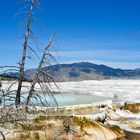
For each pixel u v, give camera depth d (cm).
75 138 1889
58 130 1864
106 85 6119
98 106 2644
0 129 1591
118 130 2250
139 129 2439
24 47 1730
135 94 4178
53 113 2058
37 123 1814
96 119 2273
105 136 2055
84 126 2023
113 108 2934
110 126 2300
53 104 2531
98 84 6450
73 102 2817
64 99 3006
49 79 1571
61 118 1978
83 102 2855
